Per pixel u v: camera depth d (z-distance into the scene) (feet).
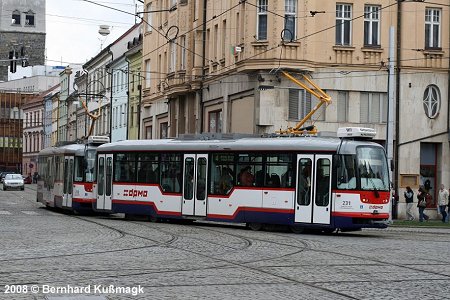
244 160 102.99
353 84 149.48
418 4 153.28
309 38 146.00
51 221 113.60
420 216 138.21
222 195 104.99
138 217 119.85
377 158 95.81
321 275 54.24
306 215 96.32
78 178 135.33
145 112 235.61
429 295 46.09
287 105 146.20
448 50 155.02
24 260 61.16
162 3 215.92
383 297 44.93
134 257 64.54
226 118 163.32
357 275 54.60
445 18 155.12
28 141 486.38
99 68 309.22
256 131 146.30
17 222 110.32
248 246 76.43
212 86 172.86
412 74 152.76
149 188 115.55
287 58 144.05
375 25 152.05
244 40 149.38
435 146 155.74
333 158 94.79
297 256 67.26
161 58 216.95
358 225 93.30
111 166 122.52
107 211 122.72
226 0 165.17
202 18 181.88
